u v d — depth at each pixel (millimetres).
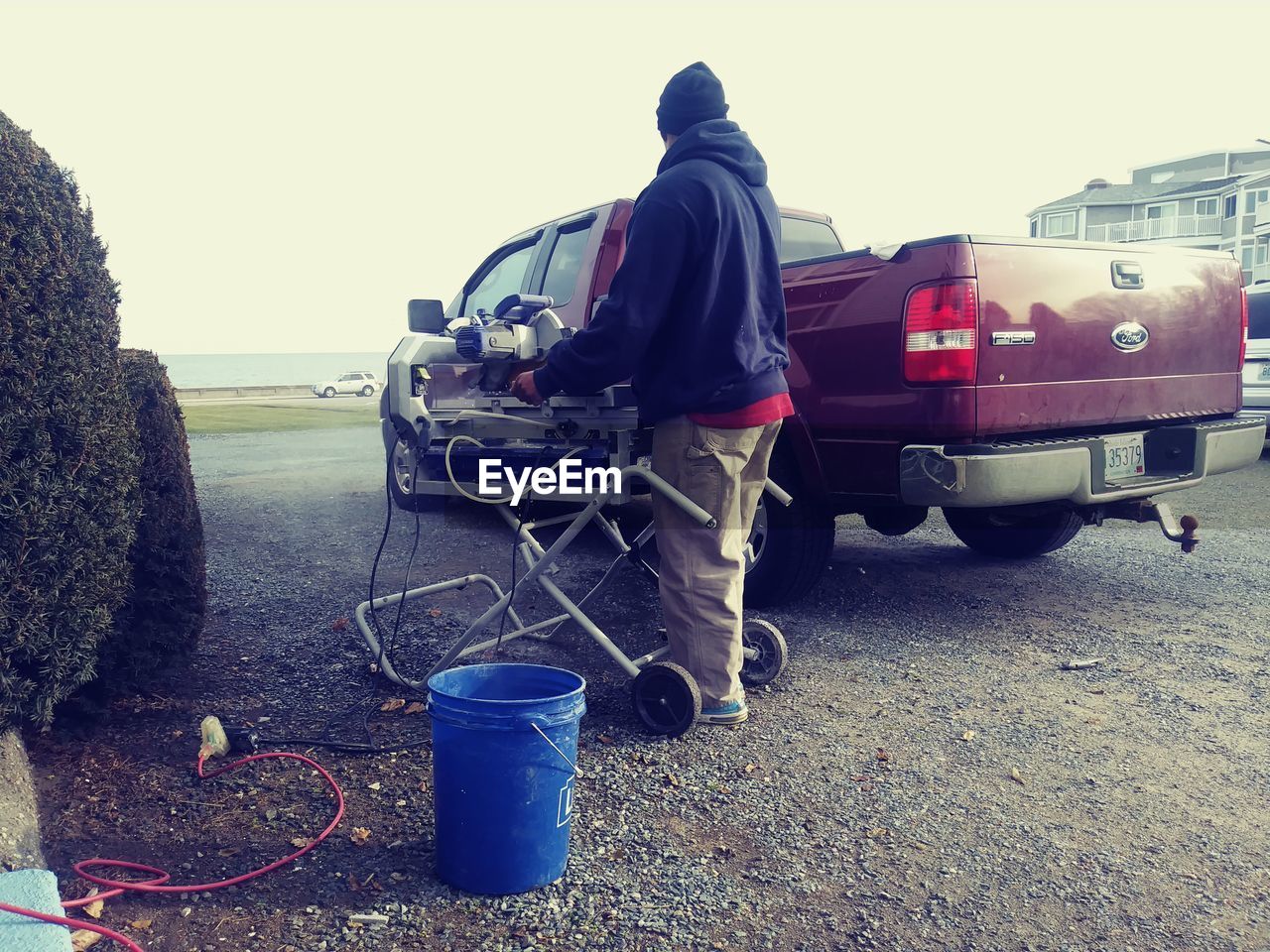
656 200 2975
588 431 3295
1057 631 4410
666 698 3230
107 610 2896
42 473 2588
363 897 2266
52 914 1931
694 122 3225
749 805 2746
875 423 3977
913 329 3809
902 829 2613
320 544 6469
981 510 4672
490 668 2578
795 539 4477
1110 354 4203
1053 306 3975
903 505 4176
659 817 2676
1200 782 2887
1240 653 4059
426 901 2248
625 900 2260
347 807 2725
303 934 2119
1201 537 6605
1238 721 3346
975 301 3719
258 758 3025
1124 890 2316
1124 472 4328
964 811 2717
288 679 3797
